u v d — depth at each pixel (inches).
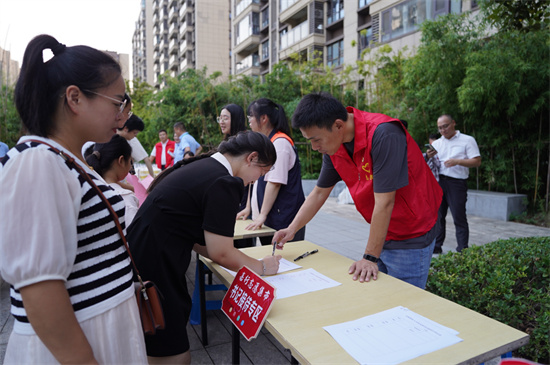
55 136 33.1
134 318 36.6
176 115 433.4
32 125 32.0
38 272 26.9
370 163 61.0
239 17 899.4
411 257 65.7
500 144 235.5
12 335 31.5
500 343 38.6
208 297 112.4
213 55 1199.6
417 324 42.5
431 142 180.9
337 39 570.6
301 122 60.4
